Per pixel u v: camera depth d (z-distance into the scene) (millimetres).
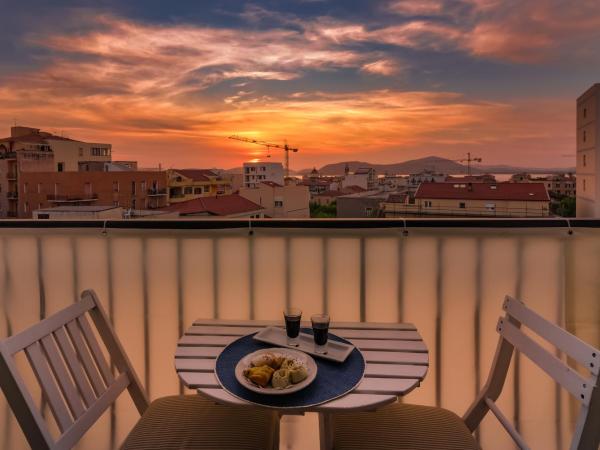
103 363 1626
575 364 1941
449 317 1970
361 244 1959
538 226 1893
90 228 1999
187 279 2012
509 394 1993
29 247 2035
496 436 2016
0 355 1214
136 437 1468
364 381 1242
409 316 1980
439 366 1993
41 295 2045
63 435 1324
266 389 1156
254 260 1991
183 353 1426
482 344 1969
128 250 2012
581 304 1907
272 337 1529
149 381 2059
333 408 1106
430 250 1948
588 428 1146
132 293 2033
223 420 1551
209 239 1988
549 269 1916
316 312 1998
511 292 1939
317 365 1331
